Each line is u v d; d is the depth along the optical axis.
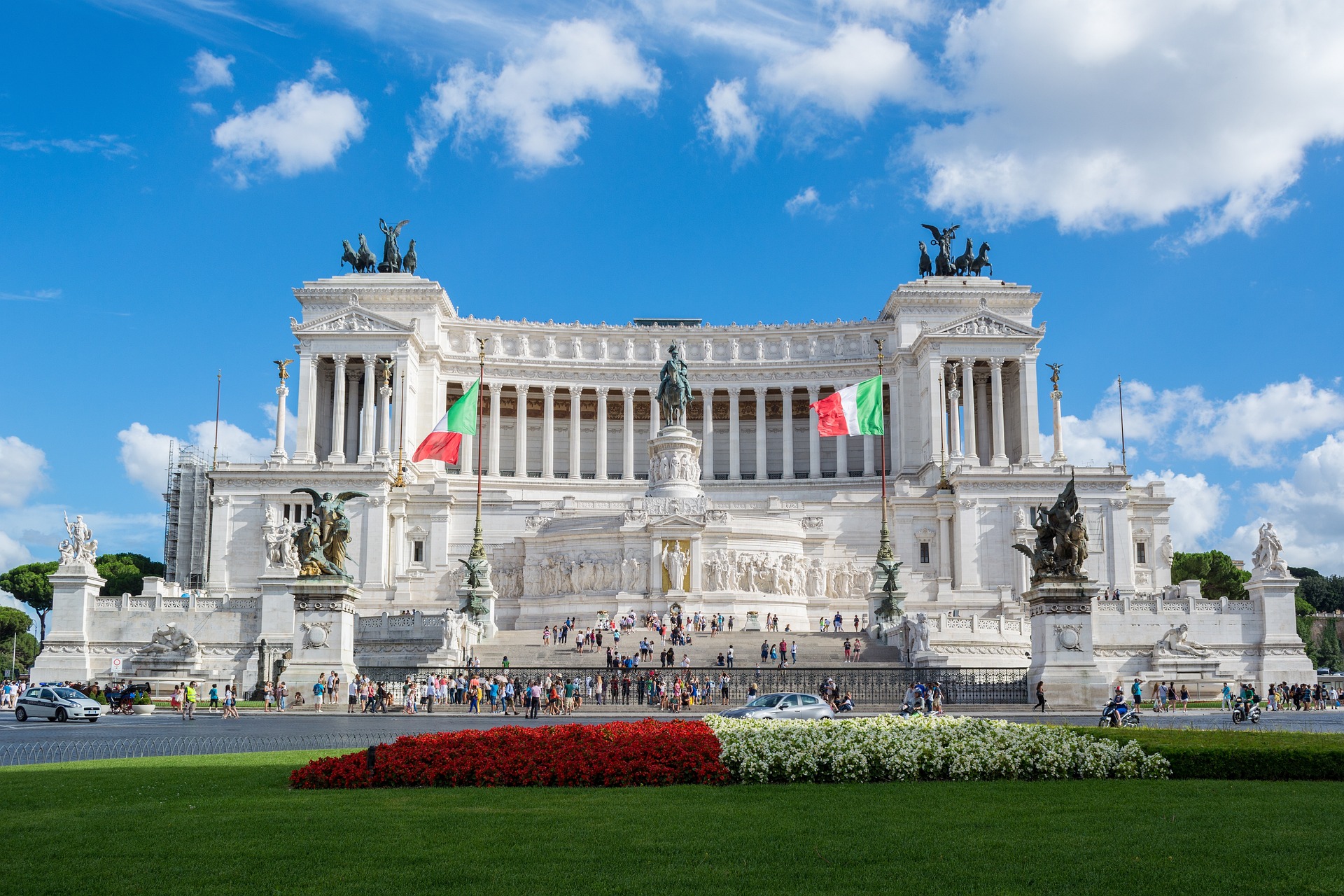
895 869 18.50
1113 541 122.00
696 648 86.44
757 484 146.75
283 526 87.25
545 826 22.36
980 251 154.75
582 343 154.50
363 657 81.31
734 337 155.38
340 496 58.72
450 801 25.83
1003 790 28.33
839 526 124.44
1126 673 91.75
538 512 122.69
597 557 107.56
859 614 110.81
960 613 99.06
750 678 68.19
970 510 123.06
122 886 17.34
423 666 67.69
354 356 139.38
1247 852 20.02
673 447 115.94
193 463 154.75
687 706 64.88
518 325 153.00
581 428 160.12
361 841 20.67
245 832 21.62
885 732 31.62
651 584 105.00
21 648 180.62
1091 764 30.81
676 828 22.17
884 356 152.38
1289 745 31.52
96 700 69.94
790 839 21.11
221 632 88.88
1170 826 22.61
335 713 56.62
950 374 144.75
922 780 30.52
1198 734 33.78
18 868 18.48
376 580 119.50
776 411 160.62
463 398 116.25
